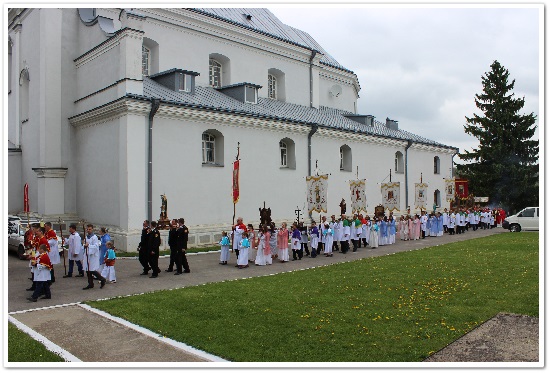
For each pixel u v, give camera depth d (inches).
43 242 545.0
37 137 1101.7
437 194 1798.7
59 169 1053.8
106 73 962.1
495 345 365.1
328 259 876.0
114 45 933.2
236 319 444.1
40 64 1064.8
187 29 1175.6
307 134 1244.5
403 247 1056.8
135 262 796.0
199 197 988.6
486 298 511.2
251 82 1321.4
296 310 472.7
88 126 1025.5
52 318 463.8
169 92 1012.5
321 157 1289.4
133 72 900.6
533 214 1409.9
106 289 599.5
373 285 590.9
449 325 414.6
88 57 1032.2
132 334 408.2
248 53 1317.7
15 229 869.8
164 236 911.0
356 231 997.2
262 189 1123.3
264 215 1053.8
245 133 1090.1
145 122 904.9
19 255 844.0
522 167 2092.8
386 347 362.6
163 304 504.4
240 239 810.2
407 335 390.0
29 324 445.1
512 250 914.1
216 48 1240.2
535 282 592.1
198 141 992.2
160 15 1124.5
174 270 730.8
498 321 427.5
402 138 1585.9
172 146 945.5
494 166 2105.1
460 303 492.4
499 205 2177.7
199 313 466.6
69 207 1070.4
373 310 468.1
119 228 898.1
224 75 1273.4
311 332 401.7
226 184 1042.7
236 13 1402.6
